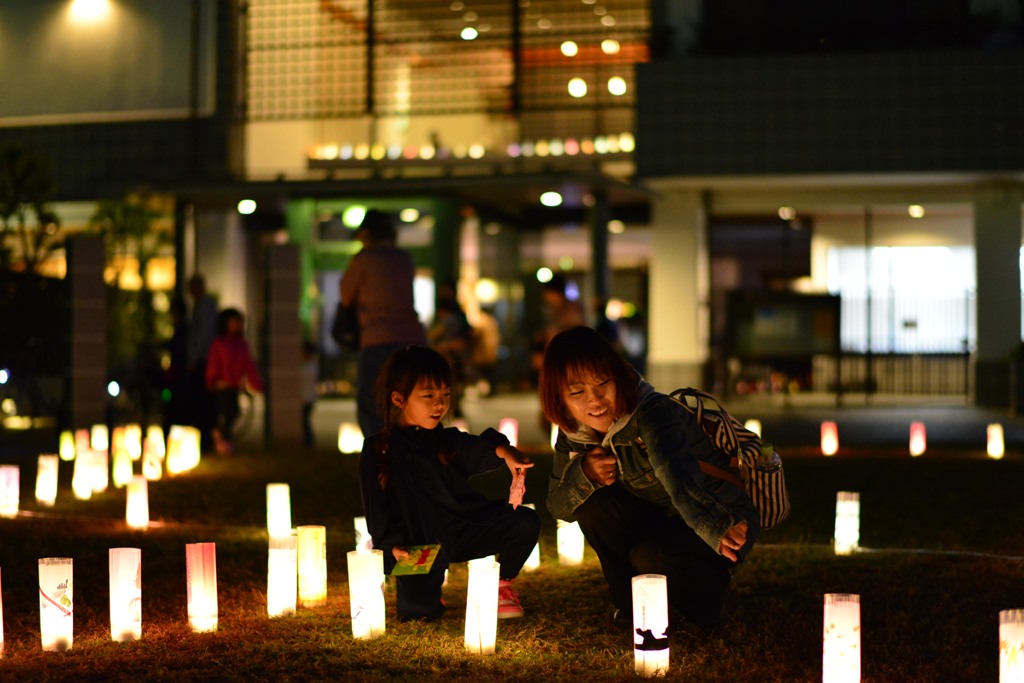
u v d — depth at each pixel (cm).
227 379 1430
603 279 2134
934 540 761
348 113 2364
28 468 1271
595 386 511
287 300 1563
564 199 2225
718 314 2495
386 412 569
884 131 2173
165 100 2447
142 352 1991
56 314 1967
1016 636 405
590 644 517
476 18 2347
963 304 2517
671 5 2266
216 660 491
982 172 2144
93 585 648
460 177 2050
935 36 2189
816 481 1063
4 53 2503
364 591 525
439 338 1808
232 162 2425
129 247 2272
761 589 619
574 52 2328
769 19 2238
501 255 2533
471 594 500
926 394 2541
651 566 523
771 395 2516
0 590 613
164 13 2447
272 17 2445
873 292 2531
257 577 670
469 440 569
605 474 528
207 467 1245
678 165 2233
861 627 535
